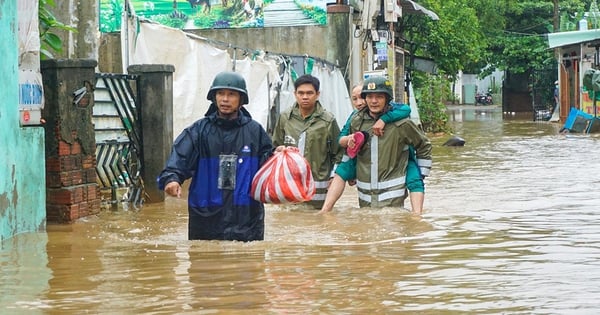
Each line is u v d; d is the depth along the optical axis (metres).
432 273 11.02
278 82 27.12
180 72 22.77
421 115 58.41
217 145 13.52
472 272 11.08
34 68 15.65
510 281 10.48
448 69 71.56
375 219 16.66
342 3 39.50
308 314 8.92
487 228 15.29
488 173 27.48
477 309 9.09
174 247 13.28
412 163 18.39
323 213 17.80
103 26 35.44
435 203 19.45
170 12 38.56
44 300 9.73
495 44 97.94
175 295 9.86
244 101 13.58
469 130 60.62
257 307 9.23
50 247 13.50
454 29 70.88
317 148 19.09
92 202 17.48
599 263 11.64
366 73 38.44
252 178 13.51
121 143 19.30
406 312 9.01
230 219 13.61
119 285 10.47
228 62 24.42
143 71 20.09
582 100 66.88
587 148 39.31
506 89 97.69
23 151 14.88
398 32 62.00
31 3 15.52
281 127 19.62
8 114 14.27
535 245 13.27
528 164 30.91
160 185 13.25
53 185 16.42
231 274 11.02
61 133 16.39
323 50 38.50
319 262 11.85
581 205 18.80
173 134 21.45
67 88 16.64
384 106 18.17
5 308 9.38
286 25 38.66
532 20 101.31
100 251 13.05
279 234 14.65
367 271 11.17
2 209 13.98
